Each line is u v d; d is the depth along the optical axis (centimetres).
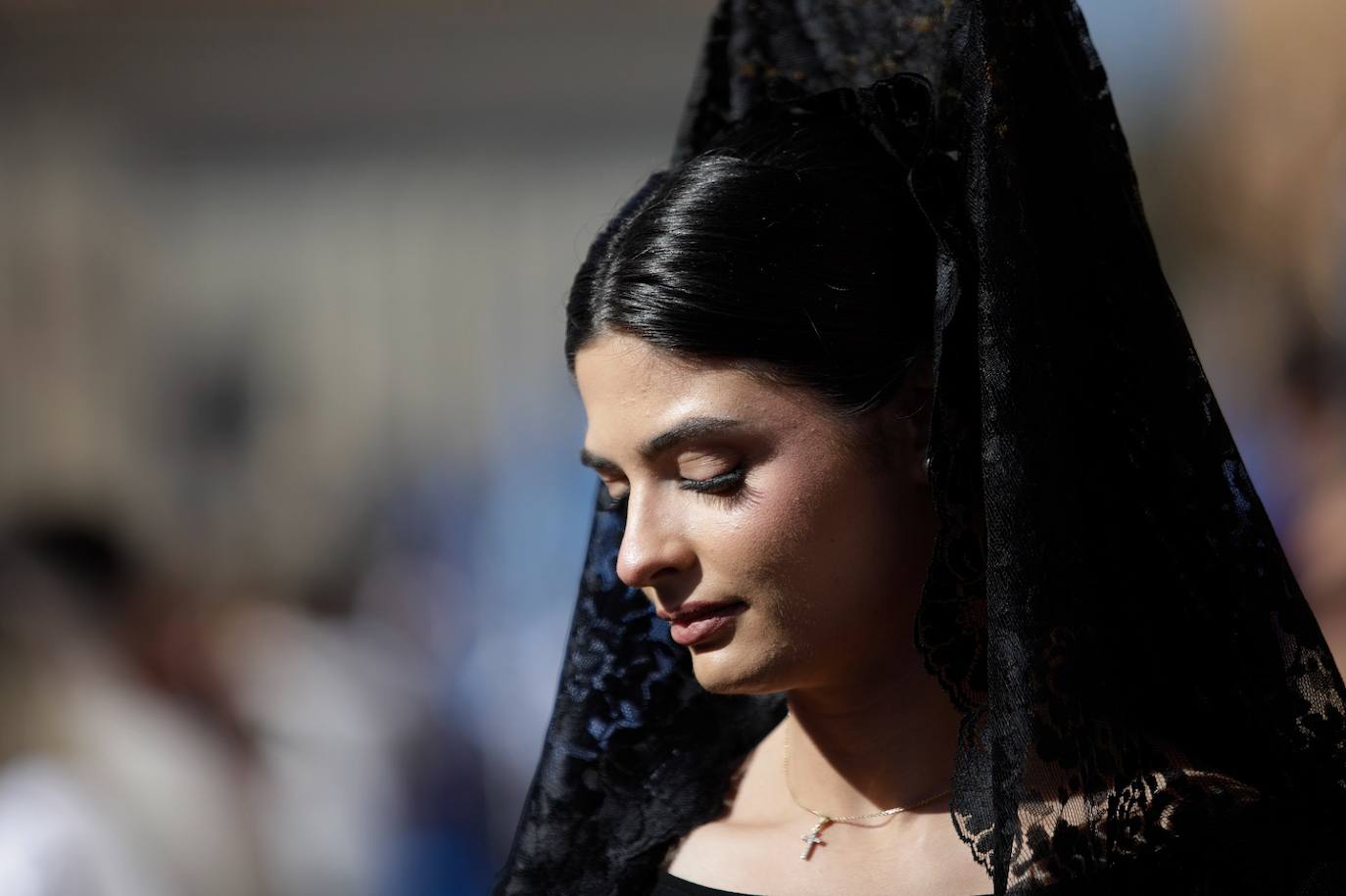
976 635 283
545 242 1909
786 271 289
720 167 297
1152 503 291
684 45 1891
